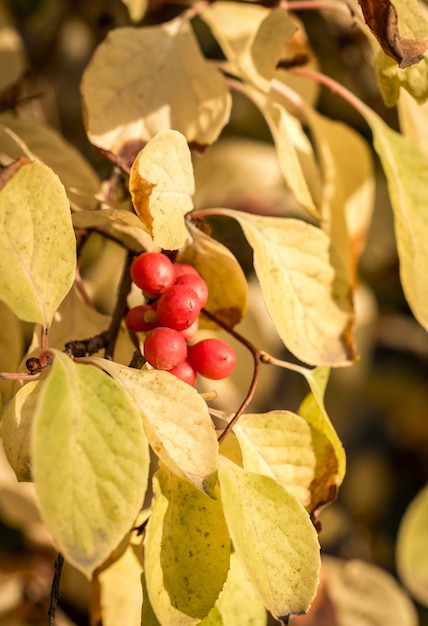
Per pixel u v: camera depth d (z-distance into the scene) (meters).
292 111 0.38
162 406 0.27
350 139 0.37
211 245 0.30
